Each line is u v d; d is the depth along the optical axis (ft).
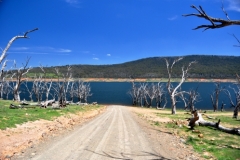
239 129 57.31
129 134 46.88
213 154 35.70
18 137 36.35
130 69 605.73
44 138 38.11
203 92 390.01
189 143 42.80
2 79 160.04
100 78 556.51
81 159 27.27
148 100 336.70
